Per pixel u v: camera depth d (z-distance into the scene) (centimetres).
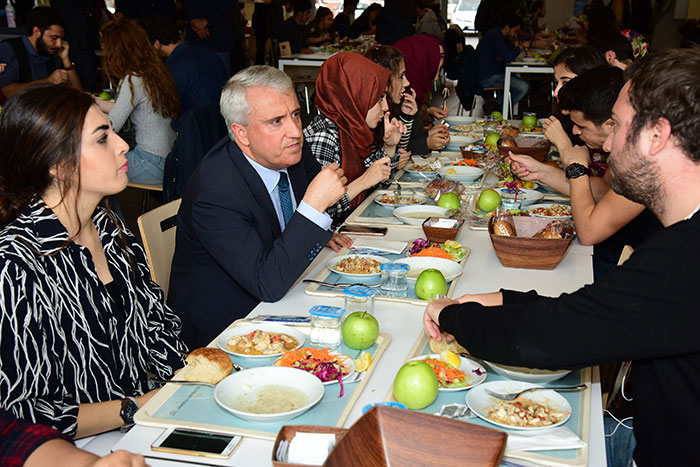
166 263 204
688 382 101
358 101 257
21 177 124
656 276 95
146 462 96
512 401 112
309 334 138
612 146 104
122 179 133
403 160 296
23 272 118
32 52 444
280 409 107
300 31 834
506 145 305
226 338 135
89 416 128
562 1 1138
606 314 99
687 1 863
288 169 204
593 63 284
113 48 359
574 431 104
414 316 147
